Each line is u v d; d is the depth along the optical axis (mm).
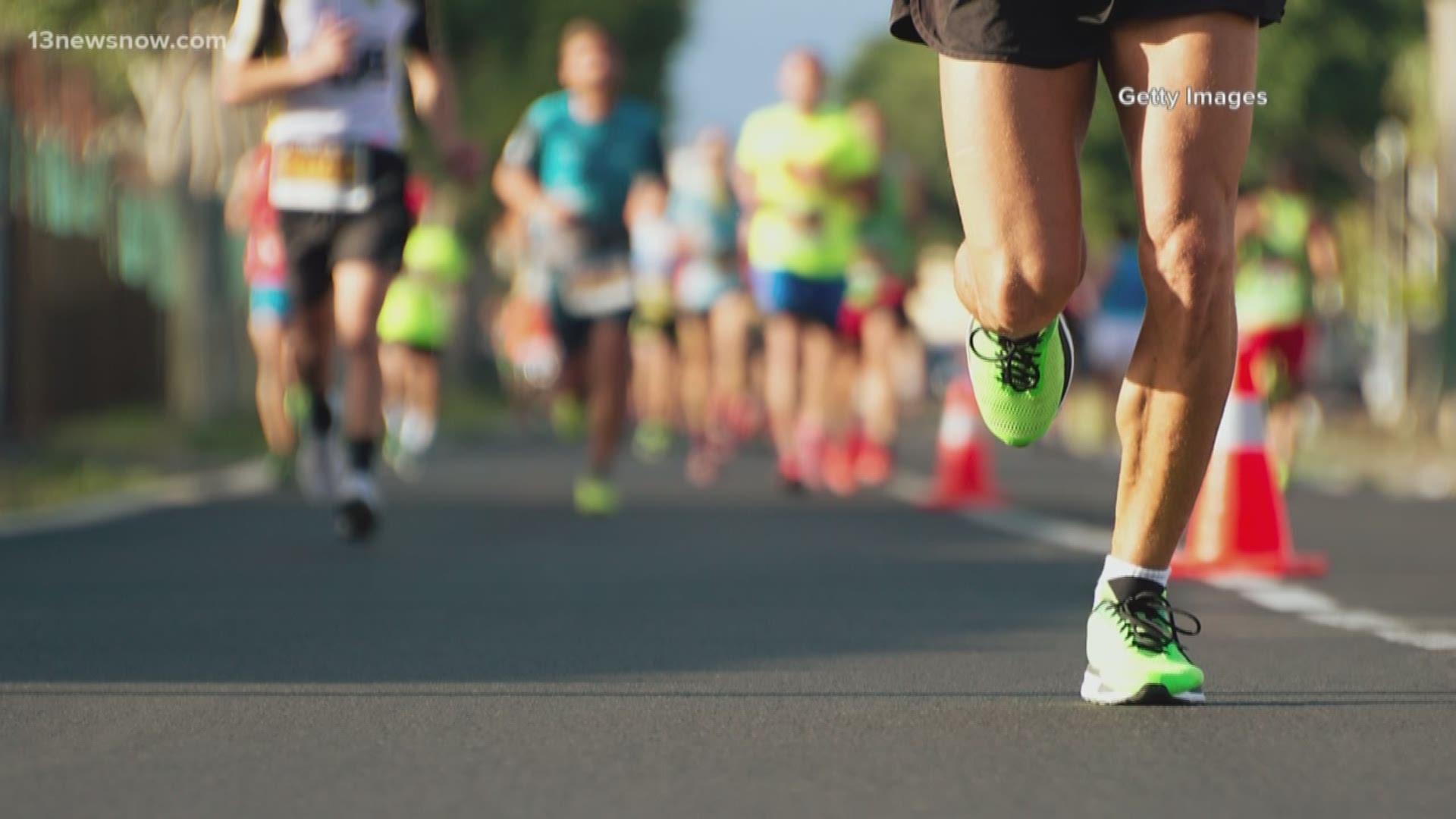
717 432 64375
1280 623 22234
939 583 26672
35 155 60062
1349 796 12602
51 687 17234
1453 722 15305
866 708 16094
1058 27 15039
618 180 38000
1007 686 17359
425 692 16984
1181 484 15805
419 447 62656
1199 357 15438
